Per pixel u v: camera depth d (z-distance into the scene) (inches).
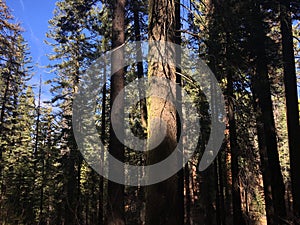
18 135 1093.8
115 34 366.0
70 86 912.9
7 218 316.2
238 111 353.1
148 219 169.8
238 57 282.4
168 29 197.8
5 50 668.7
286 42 404.8
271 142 387.2
